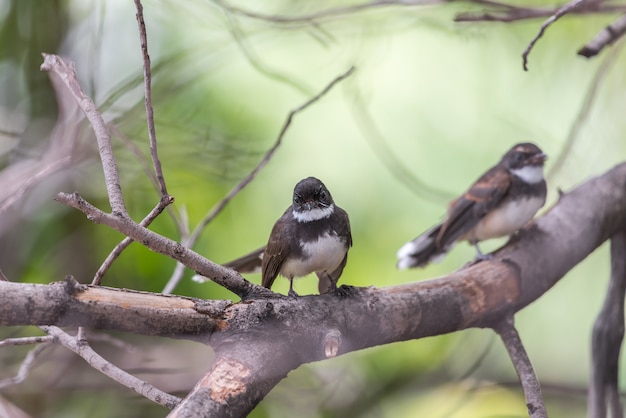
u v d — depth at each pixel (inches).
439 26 476.1
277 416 453.1
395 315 275.3
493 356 516.4
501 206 419.8
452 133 540.4
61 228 470.0
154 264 458.3
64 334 243.4
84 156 387.9
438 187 526.6
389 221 510.3
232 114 492.7
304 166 514.0
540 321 546.9
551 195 526.9
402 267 443.2
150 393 229.6
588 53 327.9
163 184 227.1
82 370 447.8
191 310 231.3
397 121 540.1
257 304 241.3
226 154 464.8
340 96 526.6
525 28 544.1
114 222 218.7
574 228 348.5
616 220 365.7
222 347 233.1
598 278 545.3
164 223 458.9
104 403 452.8
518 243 335.6
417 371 502.3
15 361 439.5
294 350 244.4
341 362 480.4
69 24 508.4
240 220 477.1
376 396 486.6
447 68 549.3
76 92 241.4
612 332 348.2
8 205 277.6
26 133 483.2
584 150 530.6
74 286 215.2
